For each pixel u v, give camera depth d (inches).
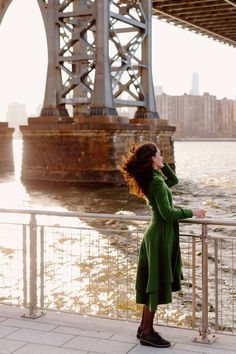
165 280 219.5
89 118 1541.6
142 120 1750.7
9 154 2076.8
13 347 222.8
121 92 1732.3
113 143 1504.7
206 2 2485.2
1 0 2098.9
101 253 506.9
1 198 1270.9
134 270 445.4
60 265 453.4
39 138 1617.9
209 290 430.9
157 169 225.0
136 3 1779.0
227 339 231.3
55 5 1673.2
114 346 224.2
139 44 1724.9
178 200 1288.1
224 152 6008.9
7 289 401.4
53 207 1125.7
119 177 1513.3
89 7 1620.3
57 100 1658.5
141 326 230.8
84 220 884.0
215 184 1706.4
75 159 1549.0
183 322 342.6
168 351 219.0
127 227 777.6
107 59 1577.3
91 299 371.2
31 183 1628.9
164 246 220.4
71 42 1646.2
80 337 233.6
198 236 233.3
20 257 476.1
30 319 256.4
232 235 737.6
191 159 3981.3
